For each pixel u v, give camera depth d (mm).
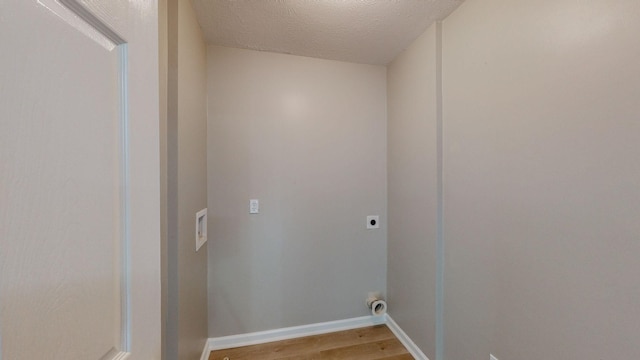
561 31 981
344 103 2229
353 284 2268
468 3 1452
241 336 2049
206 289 1934
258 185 2070
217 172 1990
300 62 2139
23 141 278
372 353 1946
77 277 341
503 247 1240
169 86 1229
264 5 1519
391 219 2242
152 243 532
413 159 1928
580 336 926
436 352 1691
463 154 1495
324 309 2211
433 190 1704
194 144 1562
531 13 1095
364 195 2279
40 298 294
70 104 334
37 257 291
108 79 407
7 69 265
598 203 872
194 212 1559
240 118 2029
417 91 1873
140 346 481
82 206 350
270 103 2084
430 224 1736
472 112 1426
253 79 2049
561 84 981
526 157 1121
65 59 327
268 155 2086
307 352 1956
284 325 2133
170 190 1226
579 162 925
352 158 2250
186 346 1387
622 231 812
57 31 317
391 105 2232
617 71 821
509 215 1206
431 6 1524
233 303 2035
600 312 868
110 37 412
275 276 2111
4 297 259
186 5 1392
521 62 1139
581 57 917
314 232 2184
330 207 2211
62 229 321
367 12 1582
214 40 1903
